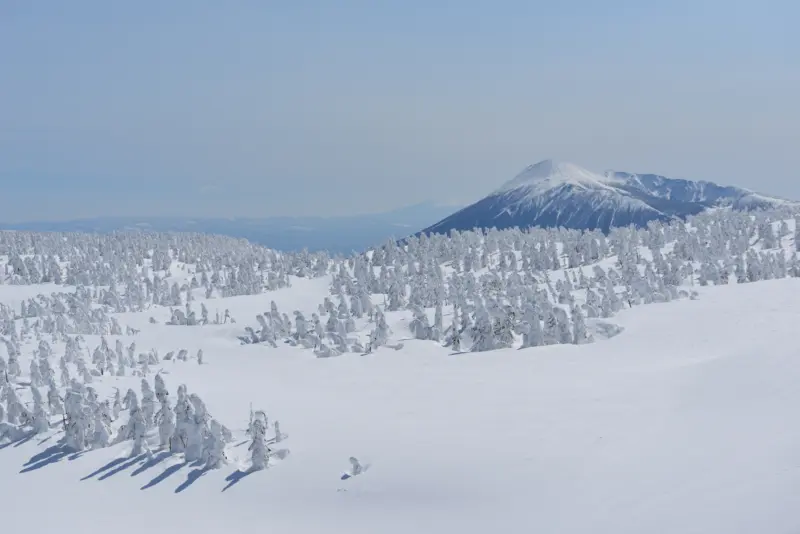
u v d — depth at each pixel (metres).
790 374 30.02
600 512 22.28
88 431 39.03
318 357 62.97
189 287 114.81
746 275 82.56
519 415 33.72
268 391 47.56
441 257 124.00
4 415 42.62
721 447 24.28
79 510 32.44
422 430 33.75
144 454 36.69
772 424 25.00
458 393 40.94
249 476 32.62
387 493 28.17
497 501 25.38
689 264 89.50
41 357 61.38
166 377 54.44
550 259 112.88
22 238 164.75
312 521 27.59
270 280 118.12
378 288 105.38
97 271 130.25
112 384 50.38
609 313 63.69
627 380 38.25
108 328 84.44
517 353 53.09
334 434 35.28
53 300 100.88
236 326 80.25
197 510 30.69
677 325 54.84
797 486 19.44
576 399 35.31
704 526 19.08
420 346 62.19
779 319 51.62
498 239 128.50
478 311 59.06
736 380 31.53
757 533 17.80
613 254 117.12
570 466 26.41
